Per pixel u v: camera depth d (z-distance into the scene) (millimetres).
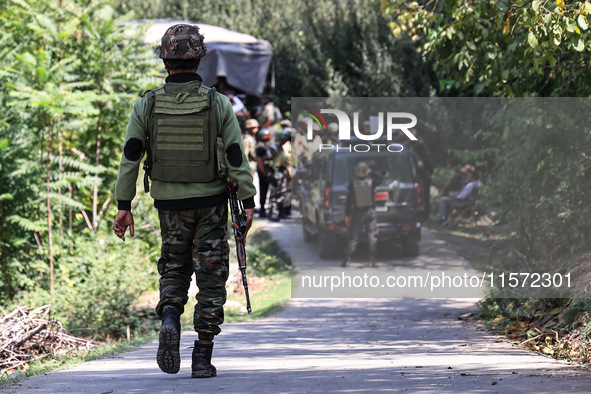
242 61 38875
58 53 23234
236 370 9625
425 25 16891
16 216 20891
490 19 15633
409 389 7551
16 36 22875
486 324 15383
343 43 41656
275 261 26281
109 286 19641
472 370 9141
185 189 8414
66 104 20859
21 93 20297
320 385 7949
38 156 21922
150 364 10898
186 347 12992
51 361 12648
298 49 44250
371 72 39062
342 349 12516
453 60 16078
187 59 8469
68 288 20406
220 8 48688
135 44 24750
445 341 13297
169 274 8625
